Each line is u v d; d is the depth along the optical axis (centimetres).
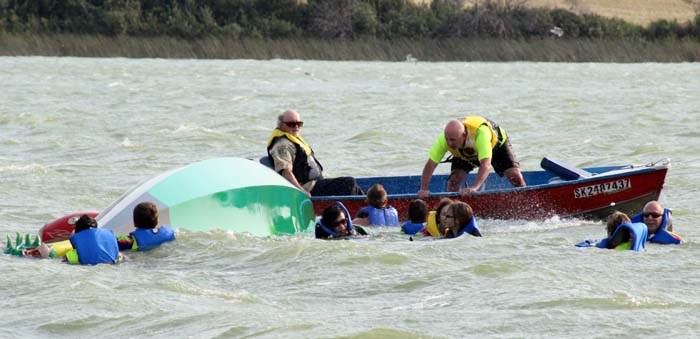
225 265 4331
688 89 15550
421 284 4003
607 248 4578
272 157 5300
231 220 4931
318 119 10944
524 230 5162
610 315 3591
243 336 3400
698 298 3800
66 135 9369
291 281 4075
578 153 8300
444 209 4841
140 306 3716
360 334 3391
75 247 4334
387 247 4569
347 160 7869
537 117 11206
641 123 10344
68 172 7138
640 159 7850
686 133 9456
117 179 6888
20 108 11875
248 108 12350
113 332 3466
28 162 7681
